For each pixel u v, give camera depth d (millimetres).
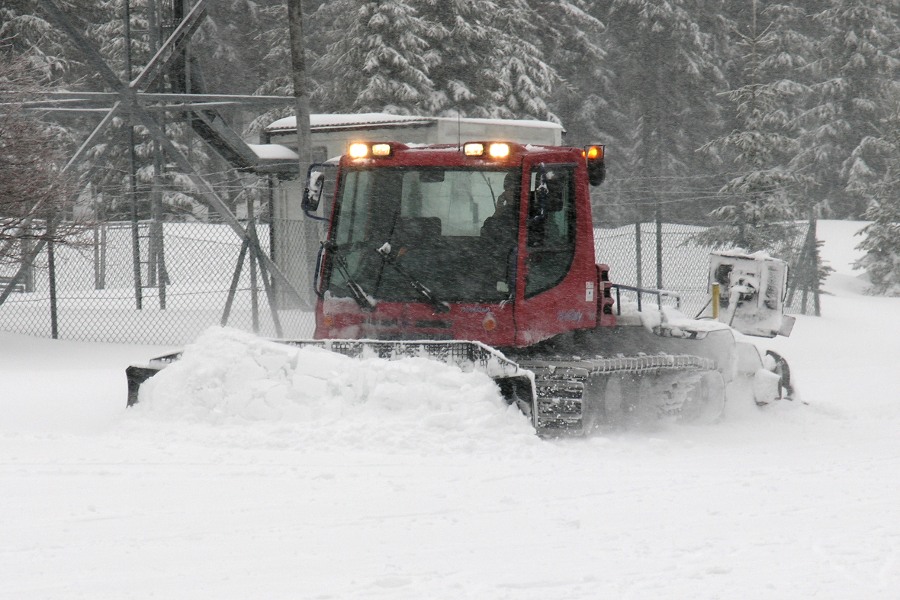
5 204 59594
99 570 21531
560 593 20359
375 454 34688
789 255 119375
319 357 39125
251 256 68438
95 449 34281
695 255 120250
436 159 42125
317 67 183125
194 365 39312
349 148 43094
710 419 48156
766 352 54250
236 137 86938
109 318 73000
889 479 33719
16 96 62719
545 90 171250
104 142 155625
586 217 42750
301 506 27391
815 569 22438
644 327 47344
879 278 147125
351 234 42938
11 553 22656
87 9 169375
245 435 36344
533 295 41250
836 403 54500
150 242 90188
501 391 38219
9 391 45938
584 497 29609
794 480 33312
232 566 21953
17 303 79812
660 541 24797
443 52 159000
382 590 20359
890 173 150375
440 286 41562
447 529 25484
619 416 44281
